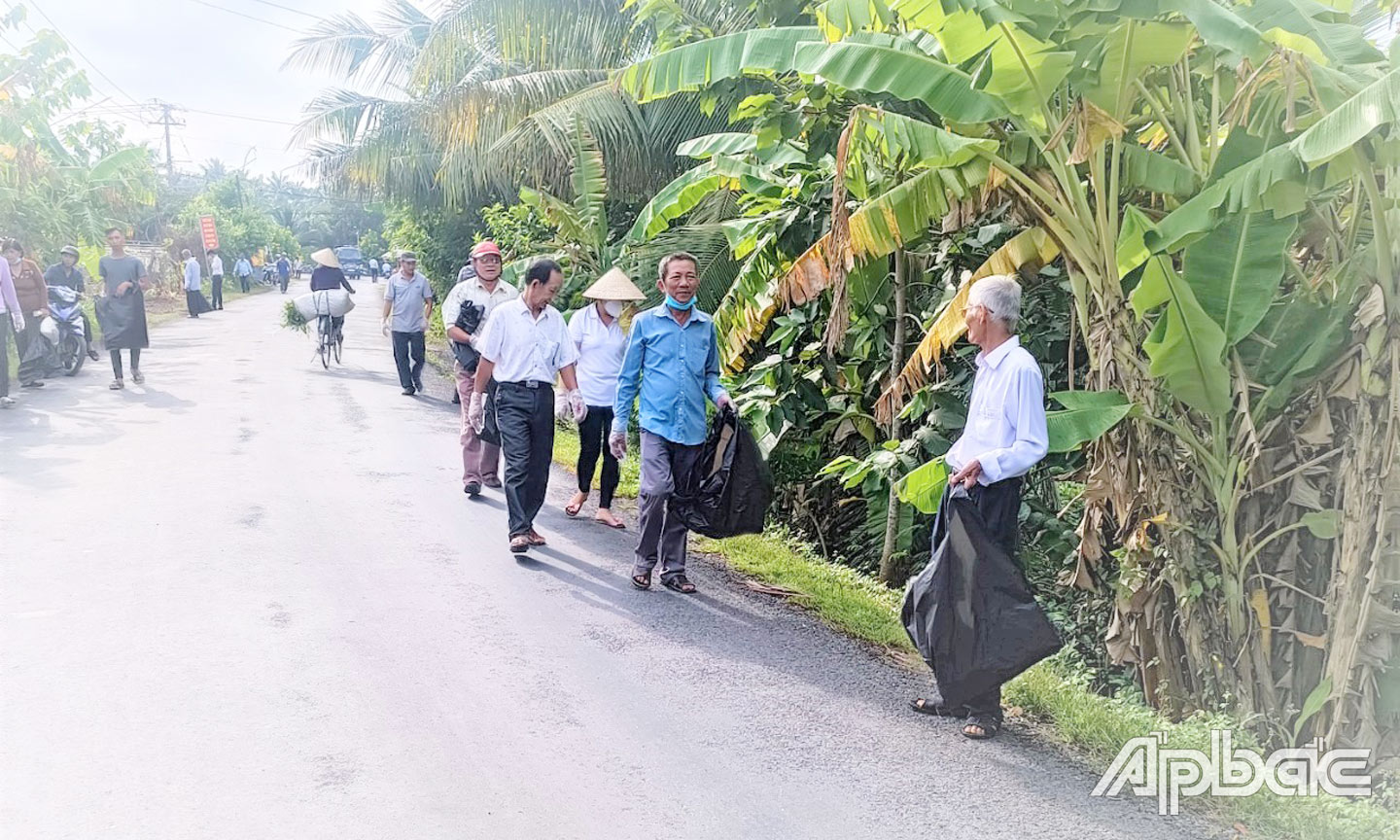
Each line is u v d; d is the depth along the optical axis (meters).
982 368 4.25
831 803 3.63
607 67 13.40
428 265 23.11
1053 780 3.90
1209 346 4.51
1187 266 4.53
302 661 4.53
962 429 6.95
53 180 18.44
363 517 6.96
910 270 7.52
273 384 13.11
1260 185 4.02
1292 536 4.79
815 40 5.22
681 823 3.43
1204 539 4.82
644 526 5.88
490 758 3.79
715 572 6.48
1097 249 4.89
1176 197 4.81
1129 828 3.56
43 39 17.30
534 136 13.38
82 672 4.29
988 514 4.22
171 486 7.48
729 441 5.94
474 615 5.25
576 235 12.20
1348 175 4.20
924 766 3.96
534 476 6.42
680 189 8.06
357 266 66.62
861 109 5.23
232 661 4.48
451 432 10.44
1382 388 4.32
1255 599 4.79
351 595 5.42
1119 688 5.55
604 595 5.76
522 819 3.39
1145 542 4.93
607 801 3.54
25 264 11.74
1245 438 4.70
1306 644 4.63
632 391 6.00
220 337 19.61
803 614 5.73
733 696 4.50
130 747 3.70
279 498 7.31
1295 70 4.21
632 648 5.00
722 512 5.91
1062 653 5.89
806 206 7.14
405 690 4.31
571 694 4.39
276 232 63.47
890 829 3.48
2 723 3.82
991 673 4.09
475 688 4.38
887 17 5.14
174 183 57.62
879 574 7.39
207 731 3.85
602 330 7.46
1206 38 3.90
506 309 6.37
